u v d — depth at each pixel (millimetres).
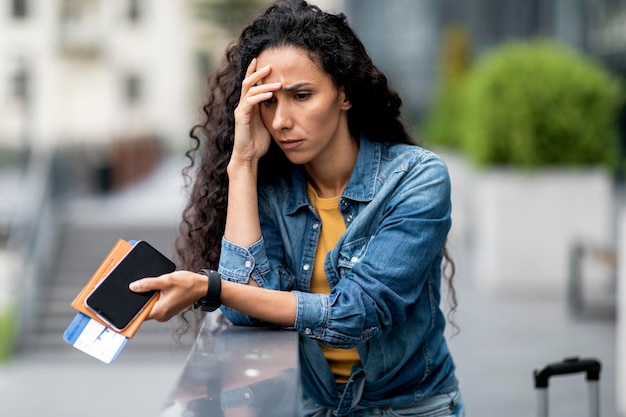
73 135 39562
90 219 18781
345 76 2562
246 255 2604
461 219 16969
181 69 41156
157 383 10234
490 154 11820
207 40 40375
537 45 12008
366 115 2752
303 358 2801
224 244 2623
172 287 2354
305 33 2535
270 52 2551
